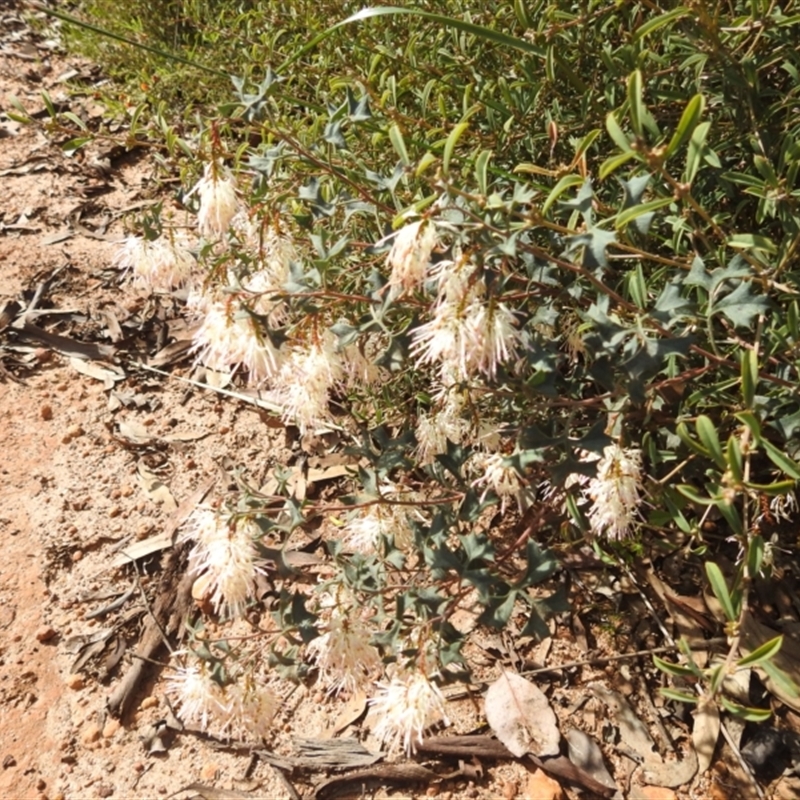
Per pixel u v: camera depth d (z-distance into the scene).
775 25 2.09
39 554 2.84
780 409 2.27
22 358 3.50
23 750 2.39
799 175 2.27
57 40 5.39
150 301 3.70
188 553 2.79
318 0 3.03
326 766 2.30
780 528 2.61
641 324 1.83
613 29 2.66
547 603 1.90
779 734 2.28
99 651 2.58
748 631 2.46
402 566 2.22
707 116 2.49
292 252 2.17
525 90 2.63
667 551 2.63
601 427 1.88
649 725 2.34
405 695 1.82
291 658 2.07
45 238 4.00
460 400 2.21
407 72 2.85
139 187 4.28
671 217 2.19
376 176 2.13
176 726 2.41
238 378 3.35
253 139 3.83
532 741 2.30
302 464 3.03
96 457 3.15
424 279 1.75
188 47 4.29
